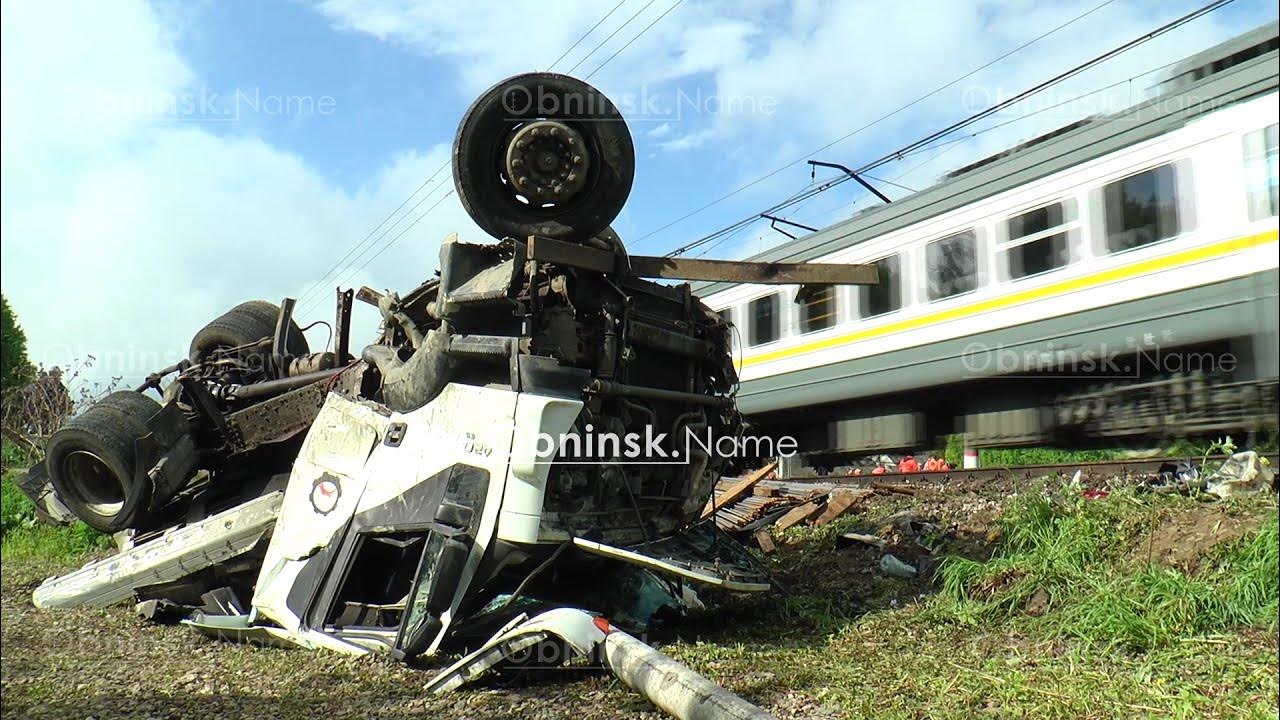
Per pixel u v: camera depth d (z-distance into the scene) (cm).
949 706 421
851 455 1336
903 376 1136
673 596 631
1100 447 998
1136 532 639
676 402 632
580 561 595
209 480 782
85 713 466
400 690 475
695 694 394
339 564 577
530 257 546
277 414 719
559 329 562
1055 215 970
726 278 625
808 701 442
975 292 1049
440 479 548
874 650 530
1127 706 412
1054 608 570
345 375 664
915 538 764
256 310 892
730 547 650
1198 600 523
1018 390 1043
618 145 604
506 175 592
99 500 759
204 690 500
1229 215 807
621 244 650
